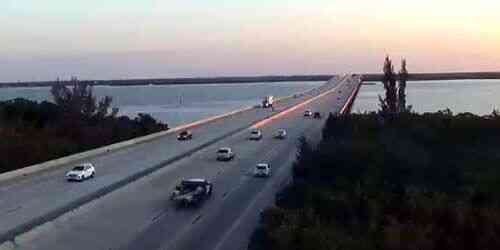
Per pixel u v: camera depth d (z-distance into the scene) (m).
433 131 64.12
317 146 53.22
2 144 54.16
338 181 39.97
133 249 28.36
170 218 34.09
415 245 29.77
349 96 145.12
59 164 52.78
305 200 35.56
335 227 30.88
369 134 64.69
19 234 30.34
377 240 29.72
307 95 166.38
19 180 45.47
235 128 85.56
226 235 30.72
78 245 28.77
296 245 26.75
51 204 36.94
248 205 37.34
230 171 49.59
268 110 119.12
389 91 76.81
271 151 61.38
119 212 35.25
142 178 46.09
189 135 73.19
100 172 48.88
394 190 38.50
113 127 75.19
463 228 32.69
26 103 75.38
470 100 177.50
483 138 61.75
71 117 74.44
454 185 45.81
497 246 31.42
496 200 40.12
